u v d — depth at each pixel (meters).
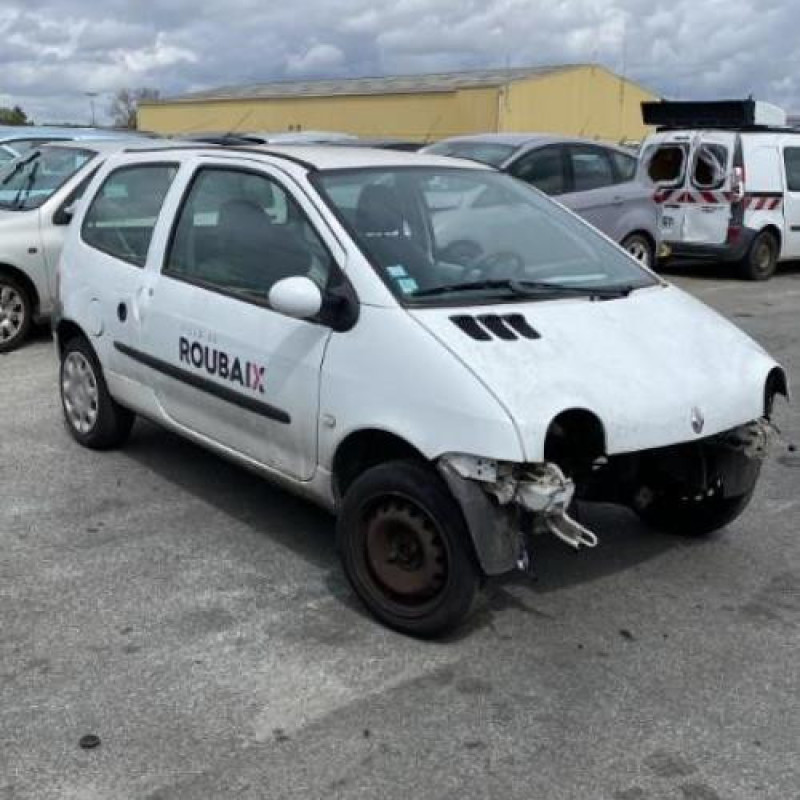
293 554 4.47
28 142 11.82
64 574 4.23
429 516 3.59
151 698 3.35
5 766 2.99
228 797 2.88
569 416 3.54
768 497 5.34
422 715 3.29
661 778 3.01
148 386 5.04
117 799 2.86
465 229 4.48
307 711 3.30
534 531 3.56
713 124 13.88
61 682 3.43
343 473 4.00
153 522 4.79
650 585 4.27
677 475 4.21
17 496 5.07
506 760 3.08
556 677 3.54
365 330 3.80
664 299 4.45
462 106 35.94
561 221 4.93
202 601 4.02
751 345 4.31
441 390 3.52
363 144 13.45
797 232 13.97
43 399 6.80
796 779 3.02
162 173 5.13
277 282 4.20
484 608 4.02
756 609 4.08
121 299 5.14
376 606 3.84
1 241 7.99
